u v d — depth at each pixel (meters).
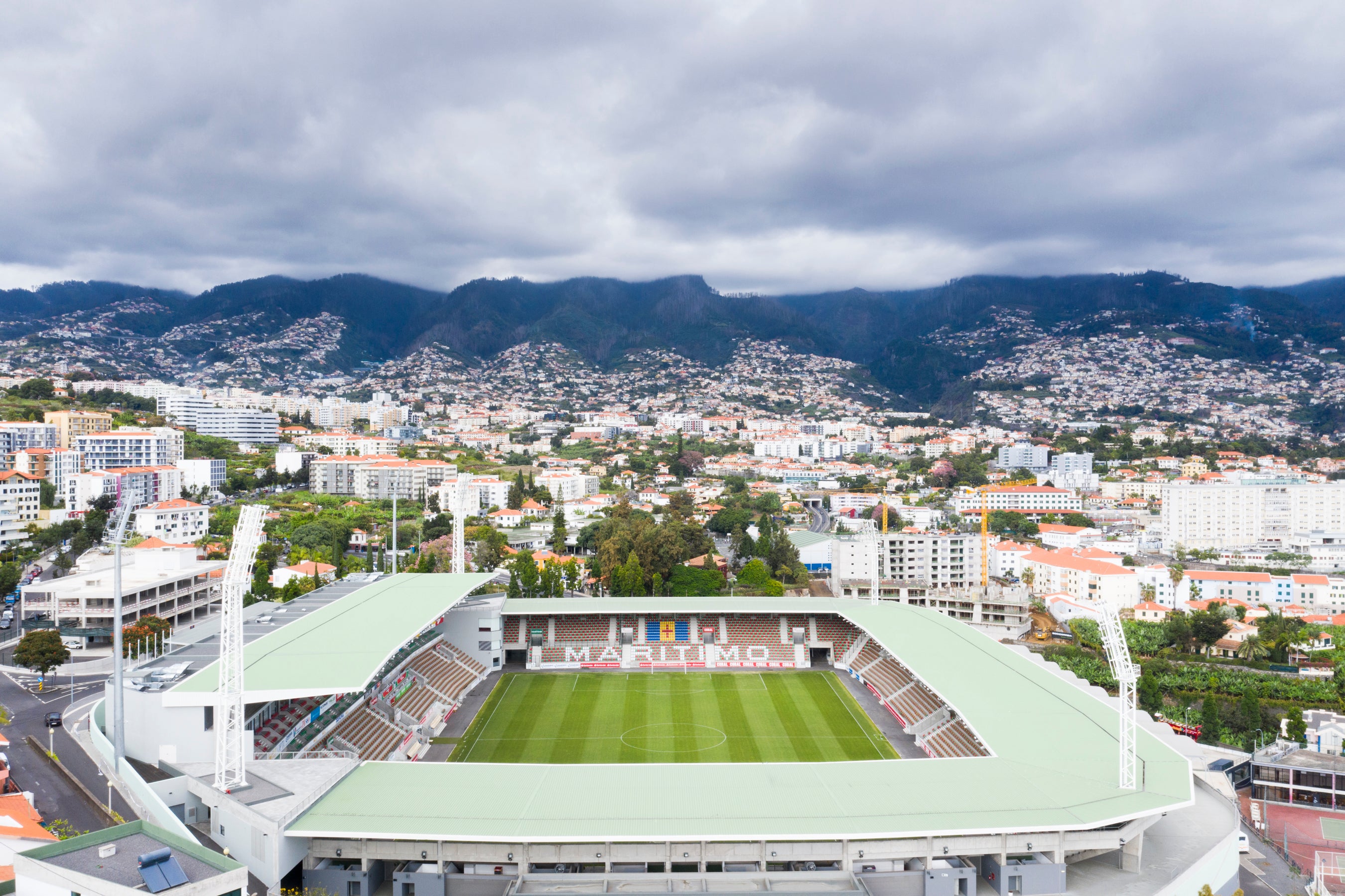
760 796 68.94
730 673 137.00
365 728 96.19
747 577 196.38
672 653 142.25
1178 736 102.38
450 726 110.06
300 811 64.38
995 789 70.12
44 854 51.91
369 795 68.69
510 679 132.88
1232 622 179.38
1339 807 96.00
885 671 127.12
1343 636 175.25
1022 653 112.38
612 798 68.50
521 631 146.12
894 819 64.62
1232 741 126.00
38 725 100.06
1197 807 81.75
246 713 79.88
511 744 103.62
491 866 66.81
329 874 64.50
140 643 132.12
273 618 113.06
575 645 142.88
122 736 73.50
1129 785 70.19
